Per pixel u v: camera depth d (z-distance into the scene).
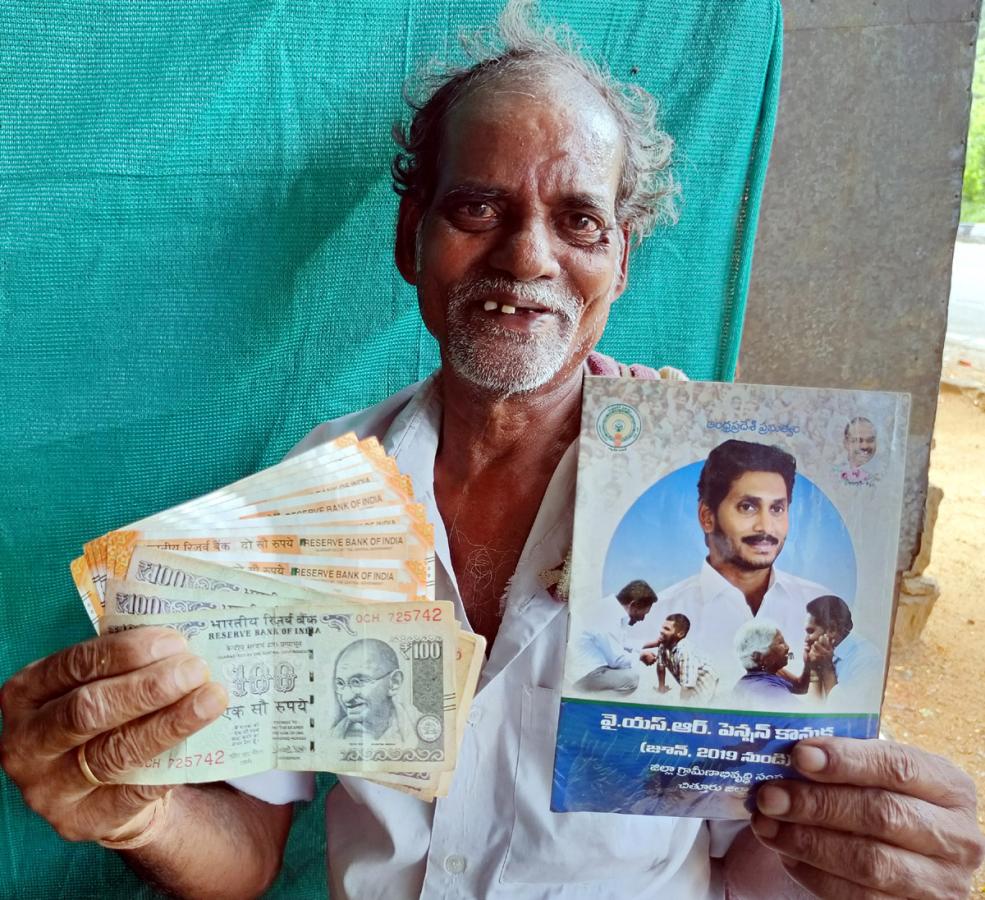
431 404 1.25
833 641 0.94
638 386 0.95
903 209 1.90
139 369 1.49
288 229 1.48
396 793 1.13
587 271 1.08
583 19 1.46
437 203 1.09
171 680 0.80
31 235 1.38
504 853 1.11
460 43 1.38
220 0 1.36
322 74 1.42
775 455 0.94
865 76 1.81
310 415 1.59
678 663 0.95
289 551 0.90
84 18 1.32
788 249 1.92
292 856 1.63
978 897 2.34
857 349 2.01
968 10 1.77
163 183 1.41
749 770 0.95
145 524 0.87
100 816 0.89
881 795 0.89
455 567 1.21
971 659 3.47
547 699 1.10
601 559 0.96
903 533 2.59
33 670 0.85
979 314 8.27
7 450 1.46
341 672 0.90
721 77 1.52
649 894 1.13
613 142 1.09
